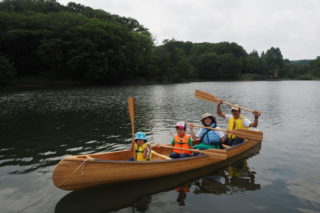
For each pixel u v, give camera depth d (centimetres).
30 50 4588
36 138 897
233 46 11238
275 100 2278
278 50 12456
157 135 944
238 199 460
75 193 482
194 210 424
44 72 4694
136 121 1217
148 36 7019
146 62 5956
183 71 7169
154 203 447
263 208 429
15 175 567
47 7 6141
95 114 1415
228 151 676
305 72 11350
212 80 8838
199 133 696
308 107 1750
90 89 3572
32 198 462
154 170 538
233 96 2748
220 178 555
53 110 1562
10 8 5747
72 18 4938
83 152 743
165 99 2269
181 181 539
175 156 609
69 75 4706
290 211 419
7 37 4066
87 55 4381
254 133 712
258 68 10544
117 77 5112
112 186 511
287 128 1053
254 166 626
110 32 4825
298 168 608
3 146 802
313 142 836
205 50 11050
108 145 813
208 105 1853
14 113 1447
